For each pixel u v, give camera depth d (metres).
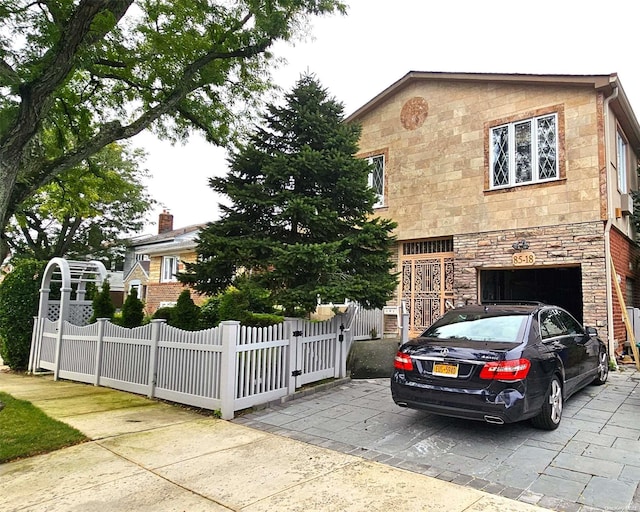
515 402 4.92
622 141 12.20
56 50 6.31
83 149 7.84
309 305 7.38
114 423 6.11
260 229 8.20
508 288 13.52
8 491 3.97
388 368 9.53
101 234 28.66
